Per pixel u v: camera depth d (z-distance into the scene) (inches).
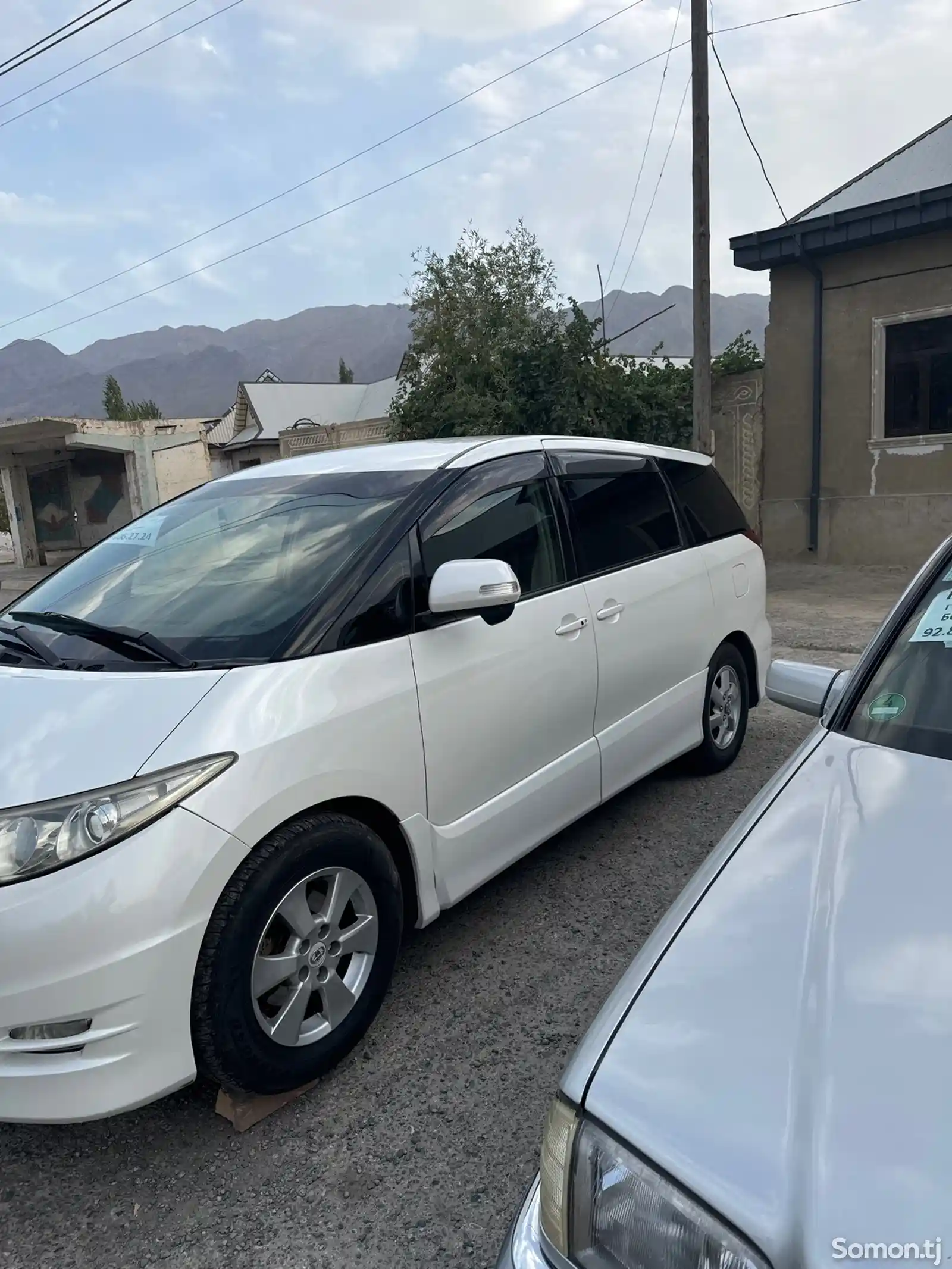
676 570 165.5
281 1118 96.8
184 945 84.7
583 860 152.3
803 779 77.2
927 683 83.7
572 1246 48.4
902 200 430.9
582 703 138.3
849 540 497.7
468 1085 100.1
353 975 103.0
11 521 975.0
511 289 718.5
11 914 79.3
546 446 147.7
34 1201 88.4
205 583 116.6
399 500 120.0
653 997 55.8
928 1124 43.8
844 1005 51.1
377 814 107.4
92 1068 81.4
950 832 64.0
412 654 110.3
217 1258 80.6
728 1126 46.5
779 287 504.1
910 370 470.3
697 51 426.6
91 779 84.7
